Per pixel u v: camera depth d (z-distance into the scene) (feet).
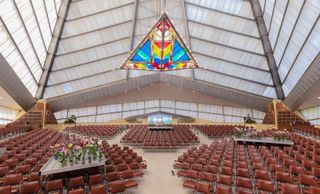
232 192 24.64
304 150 40.19
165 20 45.52
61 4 68.85
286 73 70.23
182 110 105.09
